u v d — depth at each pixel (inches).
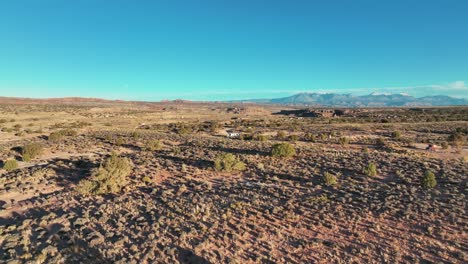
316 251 633.6
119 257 634.8
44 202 967.0
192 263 609.3
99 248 666.8
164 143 2218.3
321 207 841.5
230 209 851.4
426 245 631.2
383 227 716.0
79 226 784.3
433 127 3203.7
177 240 692.1
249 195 965.2
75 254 653.3
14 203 984.9
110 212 867.4
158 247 668.7
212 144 2026.3
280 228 737.0
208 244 673.0
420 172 1141.1
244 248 656.4
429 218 740.7
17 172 1357.0
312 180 1105.4
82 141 2332.7
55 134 2564.0
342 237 684.1
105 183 1059.9
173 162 1464.1
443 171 1138.0
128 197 987.9
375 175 1135.0
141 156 1628.9
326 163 1326.3
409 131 2977.4
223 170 1285.7
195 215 821.9
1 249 681.6
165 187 1087.0
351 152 1621.6
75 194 1040.8
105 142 2288.4
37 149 1752.0
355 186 1011.3
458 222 709.3
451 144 2001.7
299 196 941.8
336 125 3722.9
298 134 2834.6
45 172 1322.6
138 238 710.5
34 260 622.8
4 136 2787.9
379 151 1795.0
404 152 1685.5
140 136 2618.1
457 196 872.3
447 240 642.8
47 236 738.2
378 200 871.1
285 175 1174.3
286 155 1477.6
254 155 1561.3
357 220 753.0
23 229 781.3
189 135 2765.7
